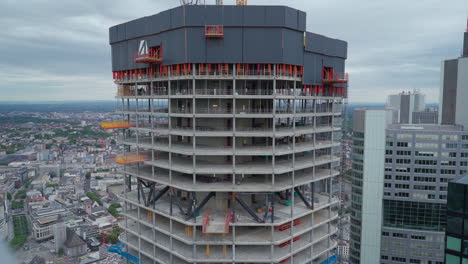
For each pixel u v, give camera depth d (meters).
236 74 65.19
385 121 136.75
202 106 71.62
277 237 67.88
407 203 137.12
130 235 85.88
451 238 44.97
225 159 71.88
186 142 75.62
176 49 65.56
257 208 72.31
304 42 69.19
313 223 75.19
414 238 135.88
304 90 72.69
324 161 75.75
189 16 62.88
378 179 138.75
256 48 63.69
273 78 63.94
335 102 82.62
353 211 145.88
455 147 130.75
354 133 144.38
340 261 154.88
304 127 75.56
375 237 140.12
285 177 74.00
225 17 63.12
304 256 75.69
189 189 64.81
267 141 71.44
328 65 77.44
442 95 155.00
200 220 66.50
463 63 144.25
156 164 70.94
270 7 63.19
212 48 63.62
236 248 70.44
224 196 72.06
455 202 44.09
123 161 71.62
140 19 72.25
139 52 73.69
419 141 133.75
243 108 71.50
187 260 66.00
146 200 77.38
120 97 79.75
